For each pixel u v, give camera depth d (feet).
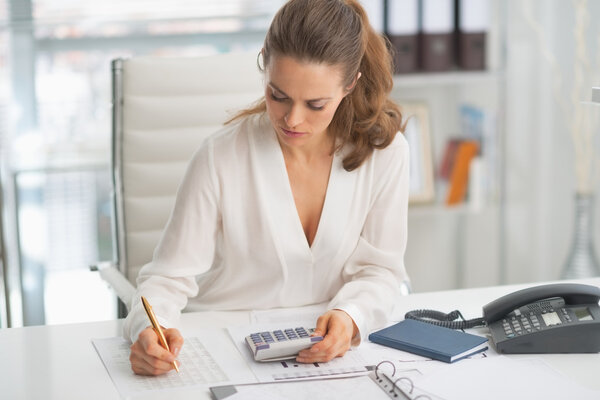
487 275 11.05
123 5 9.67
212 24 10.12
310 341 4.70
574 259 9.68
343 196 5.50
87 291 10.49
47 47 9.84
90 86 10.02
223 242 5.57
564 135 10.14
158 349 4.48
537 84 10.19
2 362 4.71
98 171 10.26
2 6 9.41
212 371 4.57
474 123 10.36
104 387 4.41
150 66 6.76
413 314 5.33
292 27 4.56
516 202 10.55
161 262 5.33
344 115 5.36
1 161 9.75
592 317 4.82
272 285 5.56
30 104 9.90
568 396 4.29
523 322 4.90
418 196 10.21
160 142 6.82
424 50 9.78
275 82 4.65
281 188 5.40
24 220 10.10
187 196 5.32
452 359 4.67
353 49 4.75
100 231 10.49
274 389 4.35
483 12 9.82
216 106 6.89
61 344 4.97
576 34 9.67
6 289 9.00
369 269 5.61
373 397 4.28
